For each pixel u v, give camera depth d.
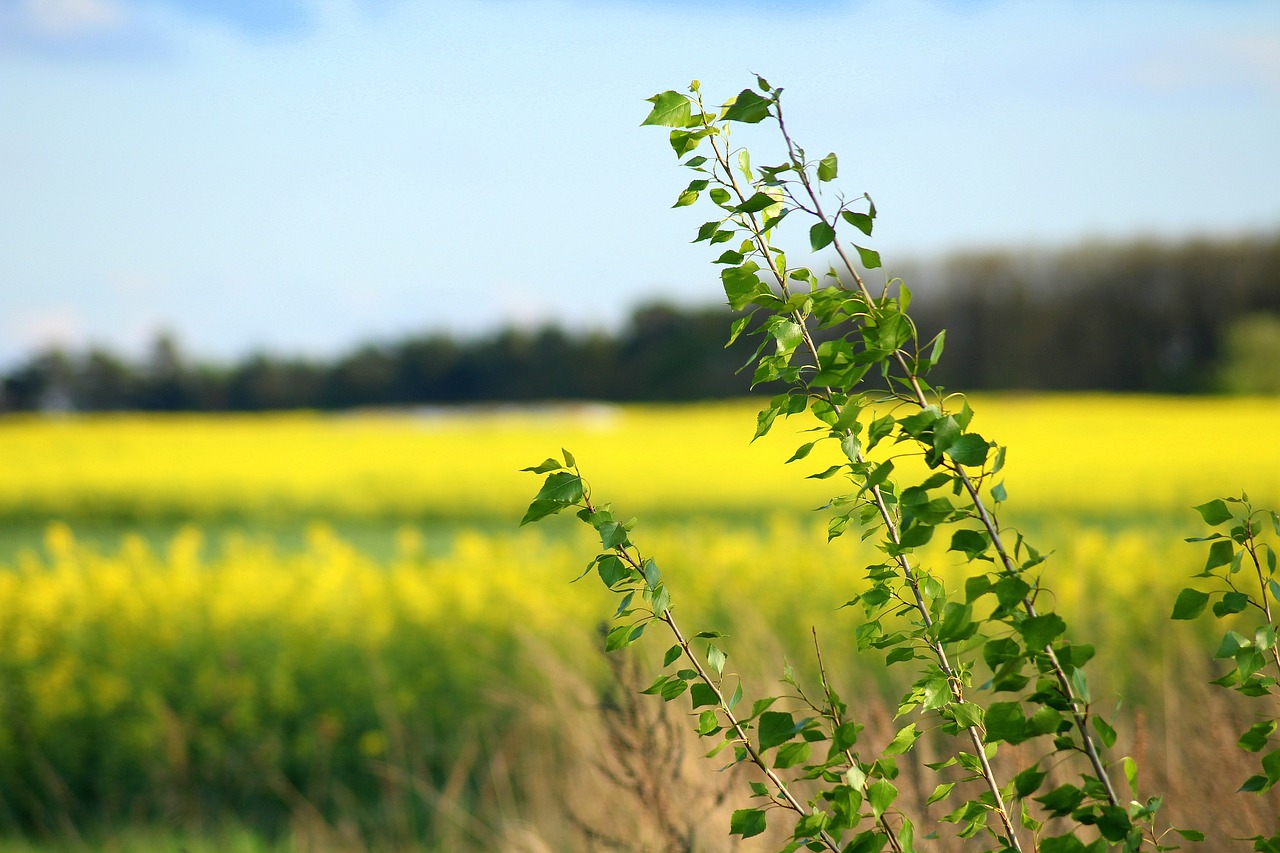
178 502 11.46
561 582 4.80
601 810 2.06
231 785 3.50
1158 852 0.90
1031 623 0.75
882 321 0.84
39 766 3.48
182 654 3.84
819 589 4.32
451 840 2.90
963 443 0.78
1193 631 3.20
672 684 0.97
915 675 2.54
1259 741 0.97
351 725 3.58
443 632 3.87
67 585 4.50
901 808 1.52
